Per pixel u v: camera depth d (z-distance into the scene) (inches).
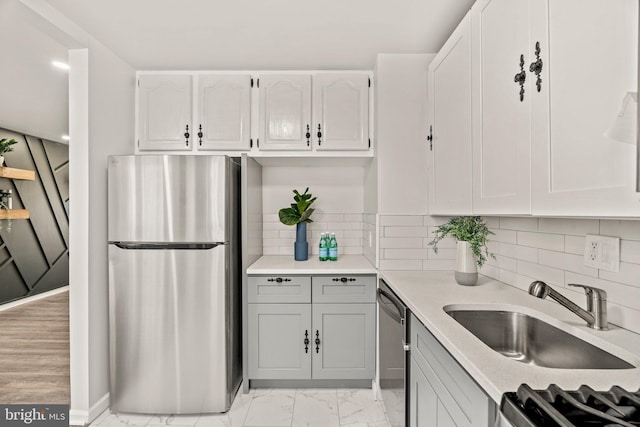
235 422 82.5
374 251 97.7
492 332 59.6
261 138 99.4
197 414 85.7
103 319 86.2
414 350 59.4
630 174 29.8
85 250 80.6
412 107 93.0
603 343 42.4
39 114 152.1
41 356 117.4
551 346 51.8
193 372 84.9
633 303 45.1
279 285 93.8
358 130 98.7
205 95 99.3
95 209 83.0
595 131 33.6
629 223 45.5
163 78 99.5
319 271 93.1
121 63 93.6
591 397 28.0
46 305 181.2
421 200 93.2
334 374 94.1
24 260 188.9
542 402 26.7
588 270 52.4
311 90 100.0
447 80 74.7
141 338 84.6
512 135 48.5
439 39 85.0
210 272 84.5
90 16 73.9
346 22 77.3
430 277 84.1
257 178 112.0
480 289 71.1
